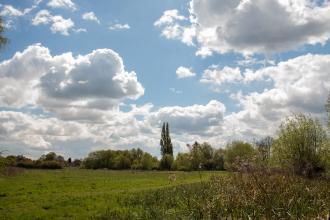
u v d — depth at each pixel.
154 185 49.44
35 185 48.56
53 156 134.38
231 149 71.06
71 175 72.56
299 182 27.19
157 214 23.92
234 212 18.55
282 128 49.50
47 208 30.20
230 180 20.77
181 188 34.62
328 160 47.03
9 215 26.92
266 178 20.53
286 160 46.00
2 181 53.06
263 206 17.95
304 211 18.75
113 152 127.69
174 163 83.50
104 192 40.47
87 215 26.48
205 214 19.34
